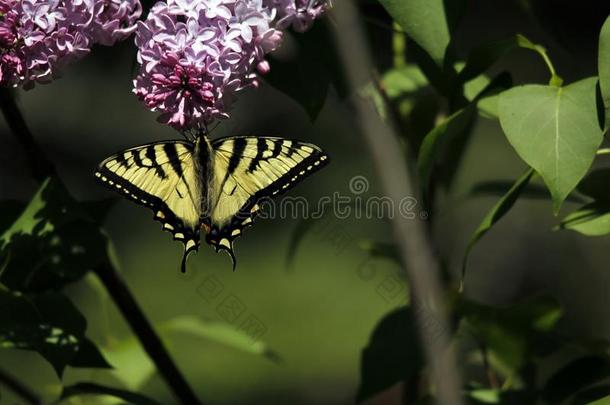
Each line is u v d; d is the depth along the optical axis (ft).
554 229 3.63
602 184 3.64
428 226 3.70
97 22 3.54
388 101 3.75
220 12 3.52
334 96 3.74
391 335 3.69
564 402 3.72
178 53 3.52
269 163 3.78
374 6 3.69
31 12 3.52
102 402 3.92
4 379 3.81
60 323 3.61
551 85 3.51
